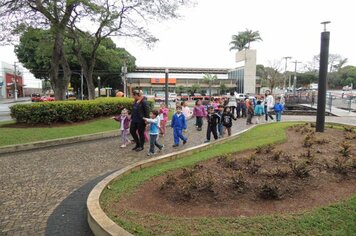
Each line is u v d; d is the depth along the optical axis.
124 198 4.76
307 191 4.76
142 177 5.76
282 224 3.75
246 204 4.39
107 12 17.09
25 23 16.20
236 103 21.30
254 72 56.38
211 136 12.27
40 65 45.38
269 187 4.57
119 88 62.34
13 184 6.14
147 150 9.60
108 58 36.41
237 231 3.61
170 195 4.74
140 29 19.88
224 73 78.50
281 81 71.56
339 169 5.56
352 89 74.94
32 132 11.48
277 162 6.36
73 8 16.91
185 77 73.75
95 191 4.94
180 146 10.35
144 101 9.35
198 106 14.38
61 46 17.77
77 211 4.79
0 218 4.54
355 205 4.19
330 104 27.67
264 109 20.05
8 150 9.26
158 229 3.70
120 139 11.74
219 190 4.80
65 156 8.71
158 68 76.00
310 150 7.44
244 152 7.73
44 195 5.52
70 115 14.35
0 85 60.16
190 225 3.79
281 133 10.69
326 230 3.59
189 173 5.53
